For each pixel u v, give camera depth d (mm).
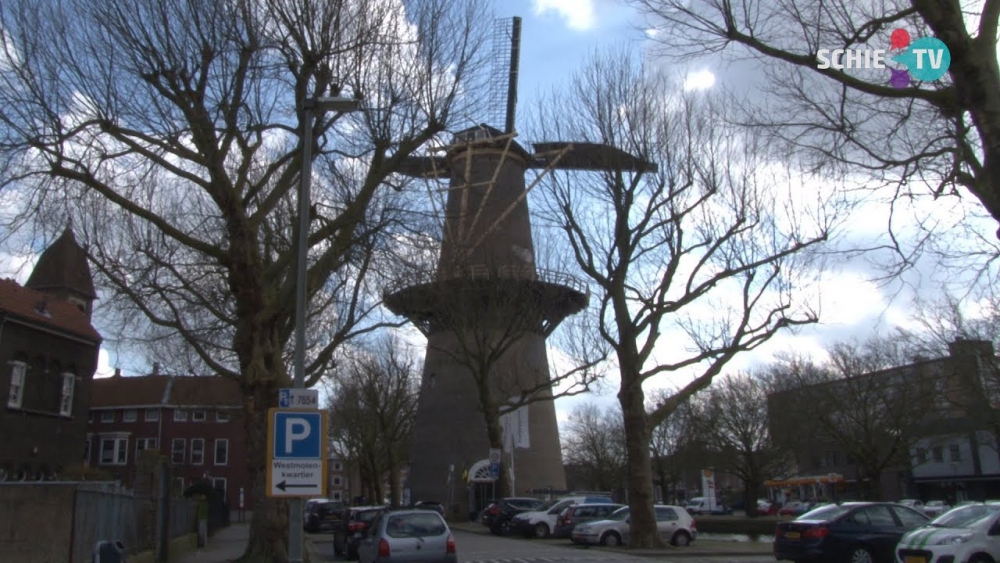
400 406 59562
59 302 42312
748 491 60938
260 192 22531
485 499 44844
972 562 14406
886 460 44562
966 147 10289
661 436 73125
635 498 25953
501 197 39188
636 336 26641
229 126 16531
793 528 17578
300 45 16625
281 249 23406
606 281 26859
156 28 15633
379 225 17859
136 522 20000
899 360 45156
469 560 22125
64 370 40094
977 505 15711
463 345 36781
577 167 26922
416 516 16219
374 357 59469
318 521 43688
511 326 37656
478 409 40562
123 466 67438
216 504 41156
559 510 34125
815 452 68000
